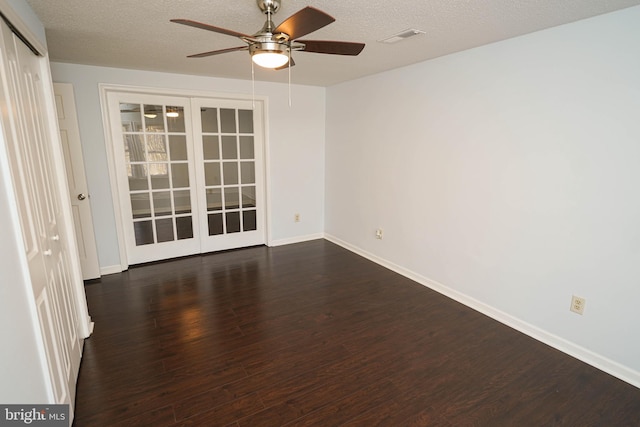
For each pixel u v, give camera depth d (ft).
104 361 7.36
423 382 6.88
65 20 6.74
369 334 8.57
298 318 9.29
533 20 6.88
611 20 6.48
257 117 14.42
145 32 7.52
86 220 11.26
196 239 14.16
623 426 5.84
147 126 12.36
